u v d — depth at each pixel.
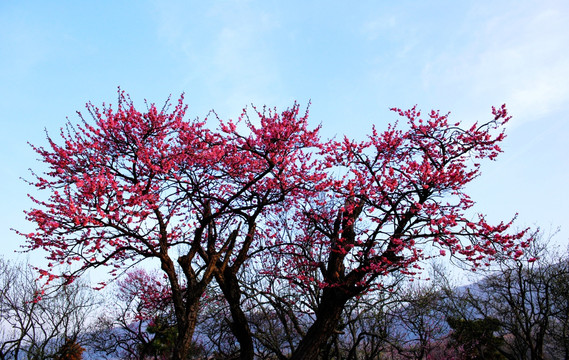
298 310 14.31
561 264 15.62
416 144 12.80
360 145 12.69
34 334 17.81
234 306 11.47
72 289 19.06
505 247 10.16
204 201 12.36
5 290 18.30
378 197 11.83
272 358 14.25
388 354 17.89
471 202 11.40
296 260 14.05
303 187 11.58
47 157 10.58
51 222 9.09
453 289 18.14
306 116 10.85
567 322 14.66
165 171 10.44
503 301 16.75
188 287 10.77
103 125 10.88
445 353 18.20
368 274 11.23
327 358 13.16
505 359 17.08
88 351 20.69
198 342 18.11
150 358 19.59
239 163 11.97
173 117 11.77
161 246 10.61
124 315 18.44
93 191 8.88
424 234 10.32
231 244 12.12
